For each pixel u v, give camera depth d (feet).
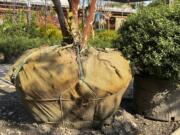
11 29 18.12
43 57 5.15
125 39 5.87
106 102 5.20
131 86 7.39
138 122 5.87
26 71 5.12
